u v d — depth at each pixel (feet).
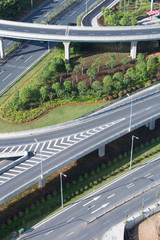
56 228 272.51
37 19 536.42
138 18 528.22
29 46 481.87
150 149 343.05
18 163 296.92
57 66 411.95
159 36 434.30
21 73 435.94
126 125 335.47
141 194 299.17
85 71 426.92
